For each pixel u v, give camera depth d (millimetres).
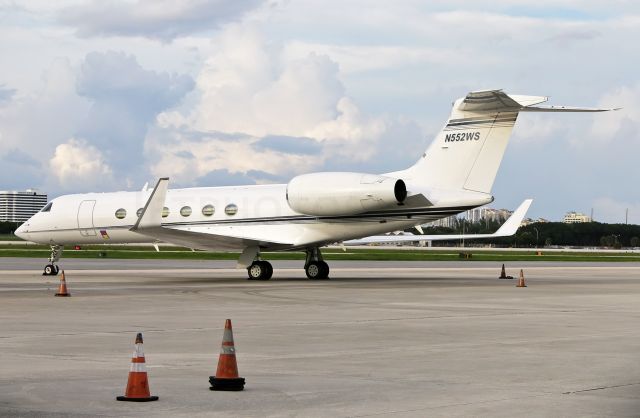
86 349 14430
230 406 9789
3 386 10922
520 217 39219
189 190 38719
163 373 11961
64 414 9336
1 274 41781
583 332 17266
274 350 14453
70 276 40062
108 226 39344
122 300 25359
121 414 9352
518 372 12156
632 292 30234
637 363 12992
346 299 26109
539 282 37531
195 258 67188
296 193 35031
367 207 33781
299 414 9398
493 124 33031
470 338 16172
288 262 61562
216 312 21547
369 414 9391
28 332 16938
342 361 13195
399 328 17906
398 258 71688
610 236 160125
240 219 36969
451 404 9914
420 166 34281
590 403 9969
